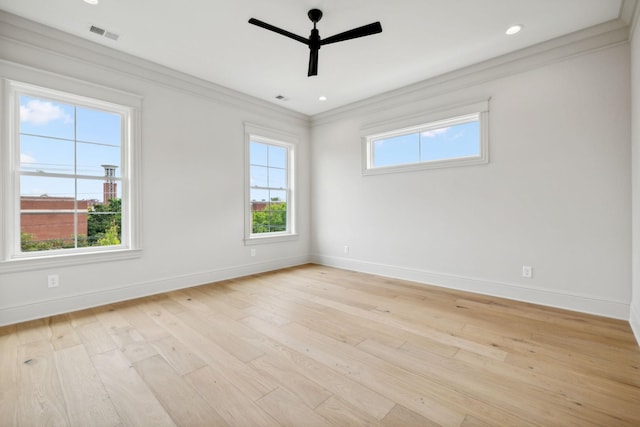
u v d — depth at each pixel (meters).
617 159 2.63
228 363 1.93
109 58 3.04
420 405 1.52
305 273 4.48
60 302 2.78
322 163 5.10
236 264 4.22
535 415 1.44
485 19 2.56
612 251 2.67
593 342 2.20
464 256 3.55
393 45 2.97
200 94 3.79
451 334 2.35
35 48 2.61
